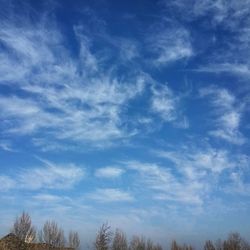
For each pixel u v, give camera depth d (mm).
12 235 106250
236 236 140875
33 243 108375
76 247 119312
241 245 140250
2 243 103000
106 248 108812
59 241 113938
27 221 108062
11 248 102625
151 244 135000
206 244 142500
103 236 109625
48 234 113125
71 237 120375
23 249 104750
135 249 131750
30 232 107688
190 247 142625
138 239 133875
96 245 108562
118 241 124625
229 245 139875
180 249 141875
